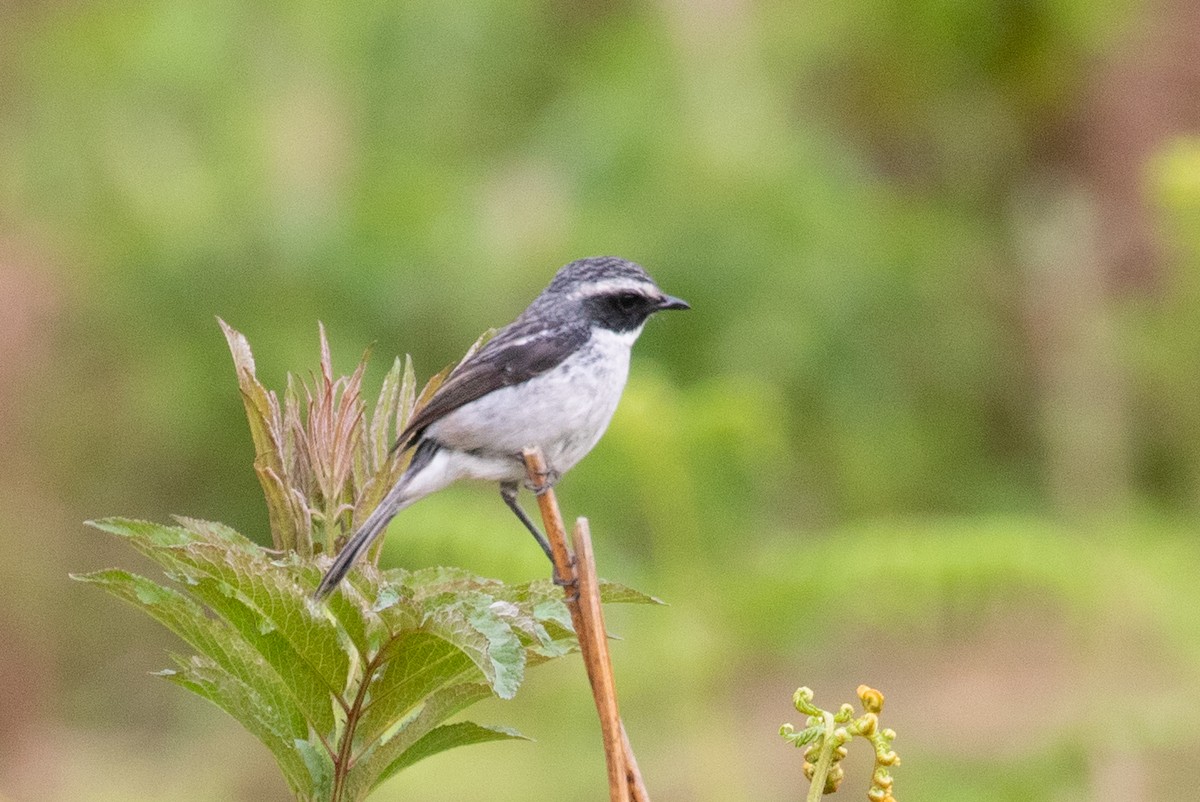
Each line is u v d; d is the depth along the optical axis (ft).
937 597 32.94
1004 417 52.01
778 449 42.06
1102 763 31.40
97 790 46.21
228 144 51.98
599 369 22.40
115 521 13.34
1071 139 53.16
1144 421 51.01
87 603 52.31
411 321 48.98
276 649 13.69
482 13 53.98
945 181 55.16
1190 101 51.60
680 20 52.95
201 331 49.88
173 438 50.67
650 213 49.39
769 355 47.47
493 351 21.94
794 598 32.30
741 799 33.81
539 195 50.75
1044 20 52.24
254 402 14.79
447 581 13.98
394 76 53.83
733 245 48.37
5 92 55.93
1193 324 49.67
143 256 50.31
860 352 49.49
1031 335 51.72
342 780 13.67
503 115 54.75
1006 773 32.04
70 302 51.21
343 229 49.24
